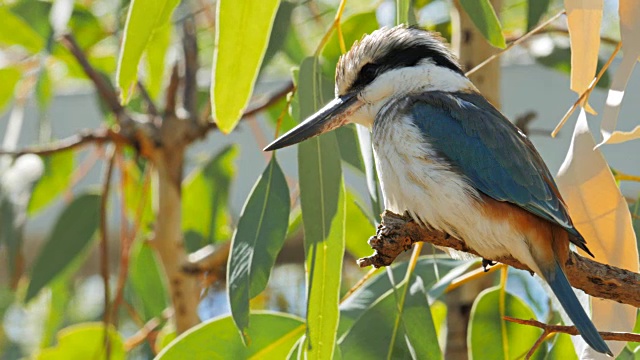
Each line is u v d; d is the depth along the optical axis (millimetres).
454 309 9352
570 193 7105
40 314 13641
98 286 14164
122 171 10797
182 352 8477
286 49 10680
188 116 11031
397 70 7949
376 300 8516
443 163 7129
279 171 7770
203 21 12977
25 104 12680
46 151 10711
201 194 11680
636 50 6715
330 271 7465
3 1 11406
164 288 11680
